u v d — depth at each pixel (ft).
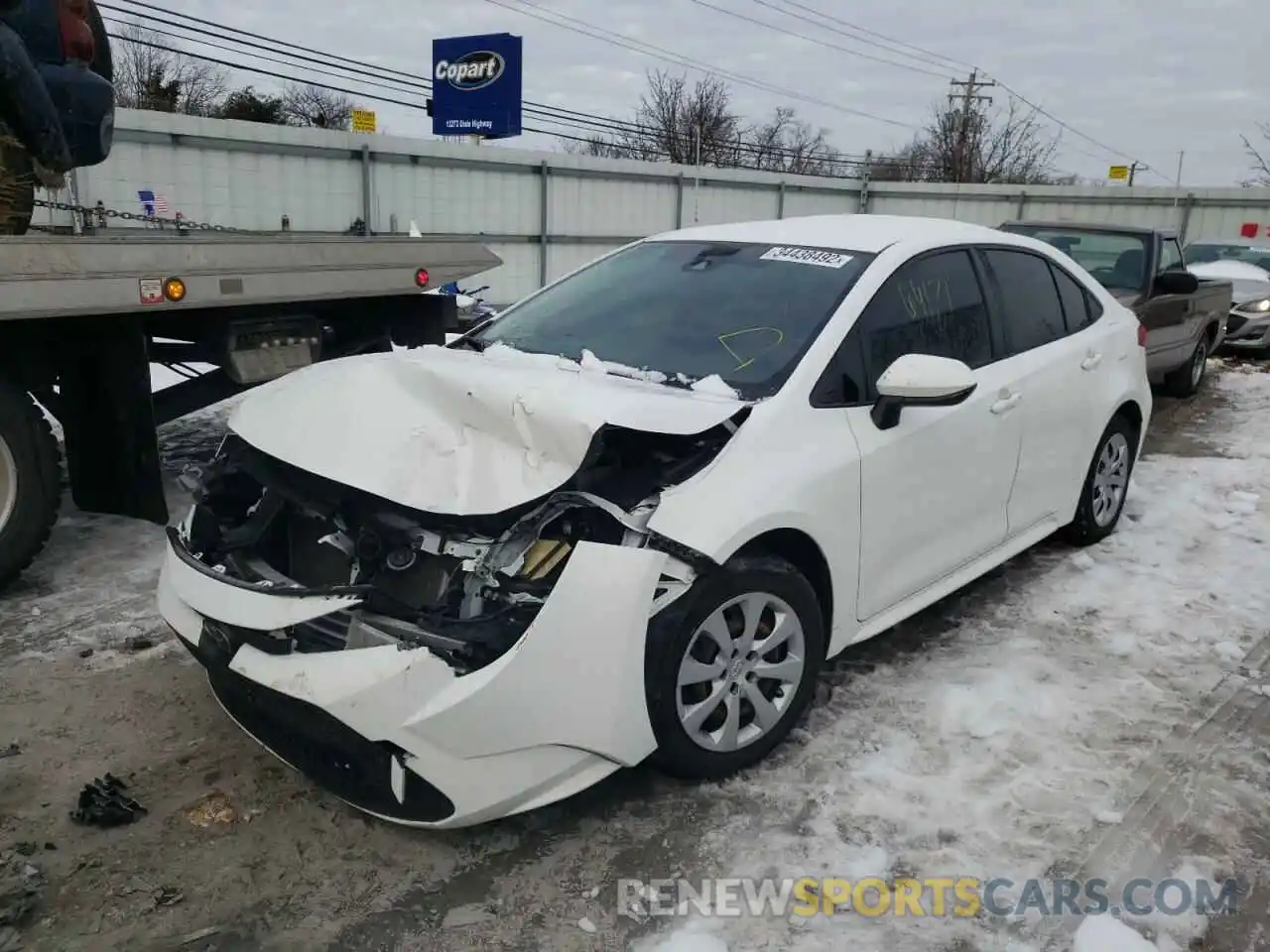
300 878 9.29
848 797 10.44
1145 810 10.34
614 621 9.06
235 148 52.11
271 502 10.80
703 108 153.38
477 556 9.25
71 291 14.83
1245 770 11.10
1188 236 88.89
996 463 13.85
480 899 9.04
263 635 9.29
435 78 81.61
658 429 9.47
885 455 11.63
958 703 12.19
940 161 163.02
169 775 10.79
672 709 9.71
